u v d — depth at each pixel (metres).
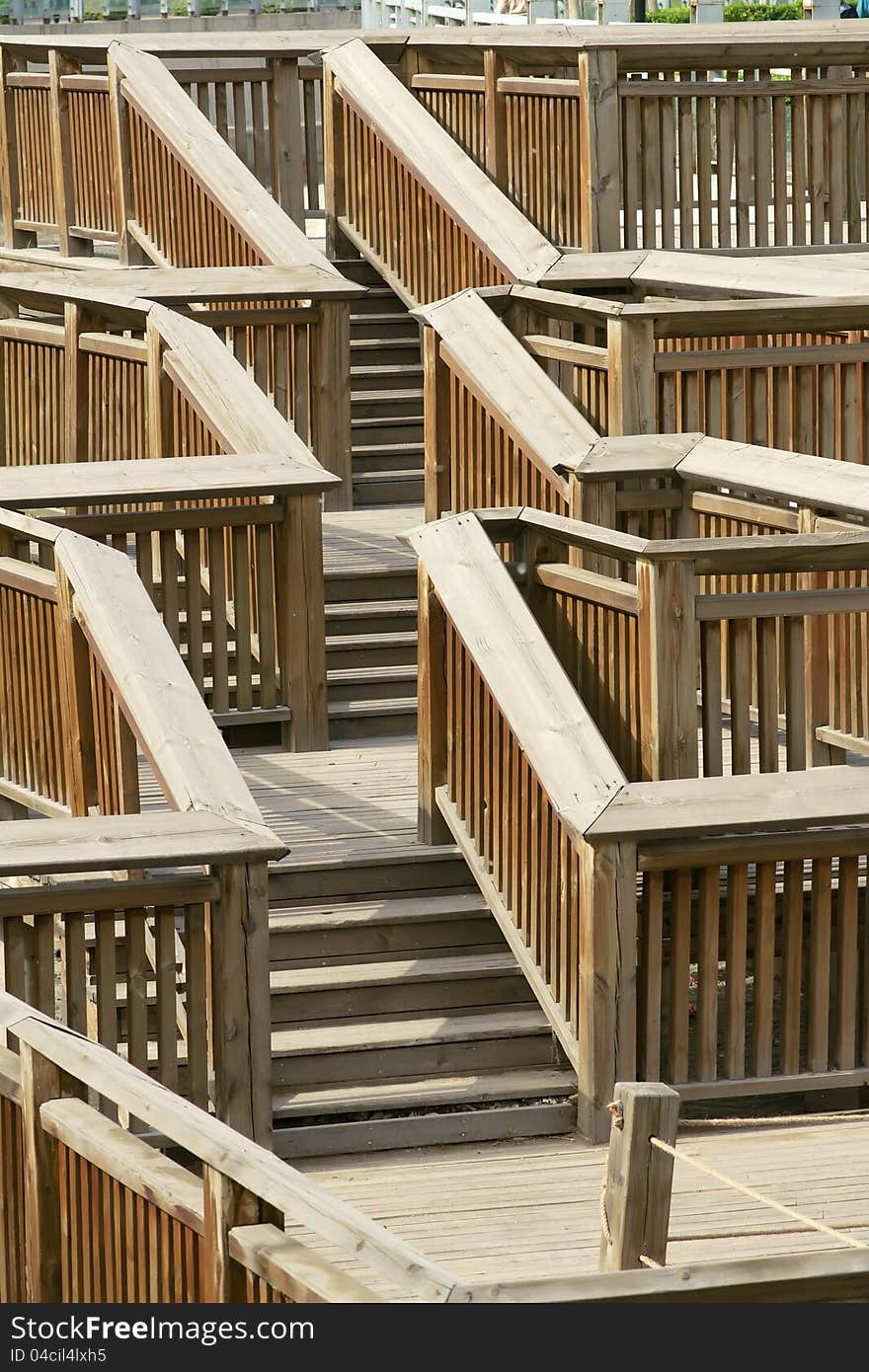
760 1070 9.57
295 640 13.02
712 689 10.05
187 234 18.09
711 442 11.60
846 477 10.49
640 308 12.63
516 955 10.19
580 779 9.27
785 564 9.80
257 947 8.96
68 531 10.87
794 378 12.75
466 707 10.77
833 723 12.12
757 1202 8.48
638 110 16.59
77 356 15.32
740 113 16.80
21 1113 6.94
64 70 20.20
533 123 17.41
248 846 8.78
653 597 9.66
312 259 16.22
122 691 9.88
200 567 12.64
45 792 11.28
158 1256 6.03
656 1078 9.48
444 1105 9.76
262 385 16.14
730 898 9.41
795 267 13.95
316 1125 9.52
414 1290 4.79
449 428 14.37
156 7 39.06
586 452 11.72
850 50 16.80
